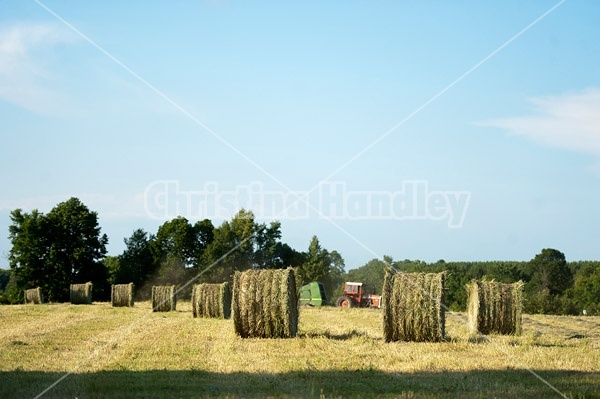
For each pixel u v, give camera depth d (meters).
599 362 13.73
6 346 16.44
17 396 10.27
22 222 65.44
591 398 10.19
